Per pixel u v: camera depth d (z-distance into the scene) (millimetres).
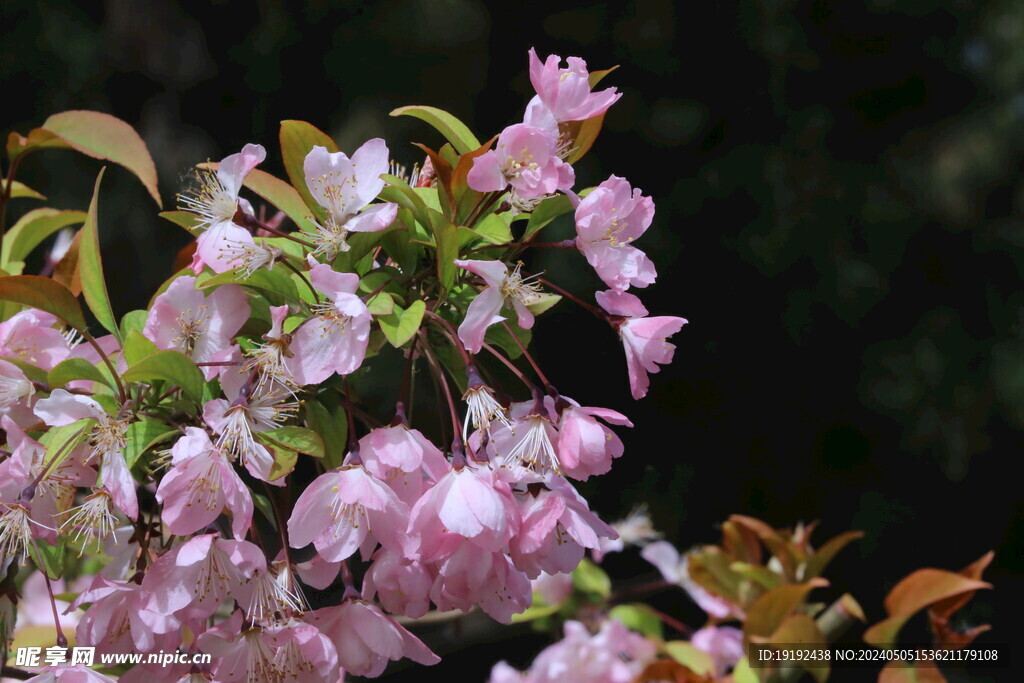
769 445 3498
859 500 3674
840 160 3801
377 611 1123
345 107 3217
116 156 1259
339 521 1109
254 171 1169
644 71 3520
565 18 3422
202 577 1106
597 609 1639
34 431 1145
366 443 1110
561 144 1162
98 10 3152
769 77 3672
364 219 1123
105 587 1119
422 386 2436
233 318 1146
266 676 1107
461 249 1146
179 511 1100
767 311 3580
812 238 3666
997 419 3799
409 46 3232
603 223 1129
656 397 3395
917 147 3916
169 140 3117
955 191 3883
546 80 1150
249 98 3234
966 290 3832
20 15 3057
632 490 3289
